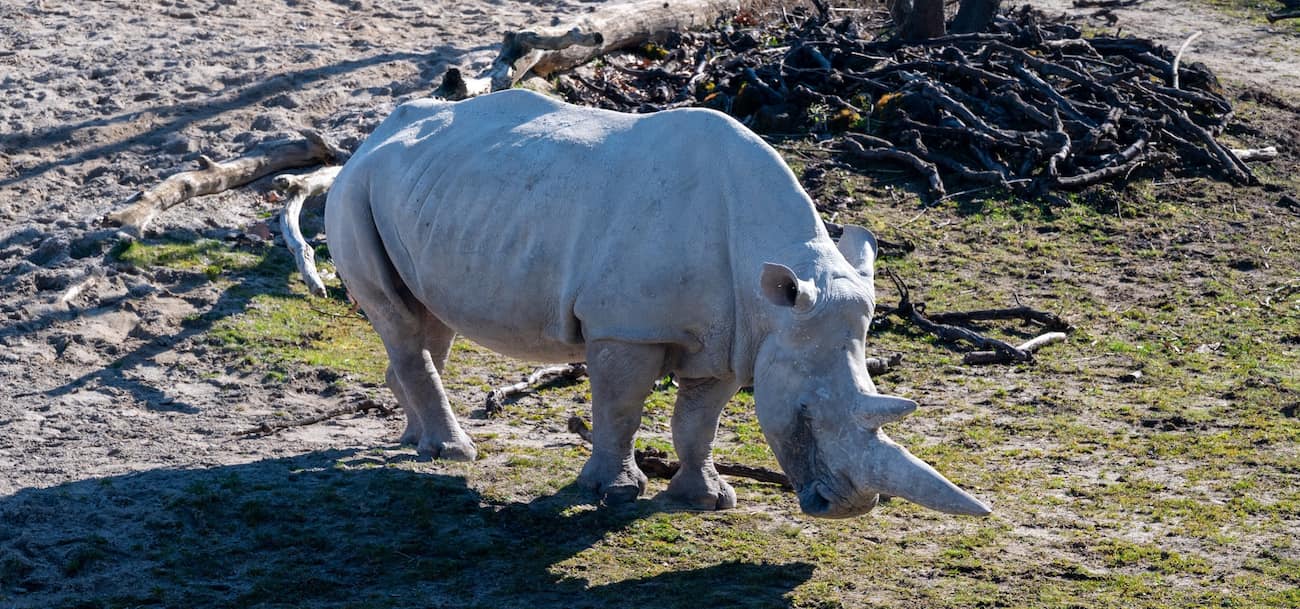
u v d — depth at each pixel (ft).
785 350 33.86
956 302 64.85
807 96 86.69
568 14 107.65
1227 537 39.40
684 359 37.81
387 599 34.14
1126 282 67.97
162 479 41.27
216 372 53.31
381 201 41.75
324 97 84.17
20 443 45.14
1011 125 84.33
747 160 36.35
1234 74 103.30
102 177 72.90
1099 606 34.50
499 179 38.86
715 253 36.32
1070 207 76.84
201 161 70.69
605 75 93.45
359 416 49.14
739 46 98.63
